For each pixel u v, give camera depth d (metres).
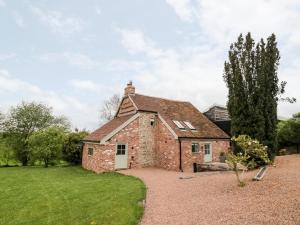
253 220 6.37
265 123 16.23
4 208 9.53
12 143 27.72
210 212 7.52
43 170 21.31
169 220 7.33
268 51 16.72
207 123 25.30
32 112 29.31
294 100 17.00
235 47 17.45
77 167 23.33
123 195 10.59
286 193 8.13
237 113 16.72
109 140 19.28
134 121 20.95
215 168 16.97
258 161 15.38
